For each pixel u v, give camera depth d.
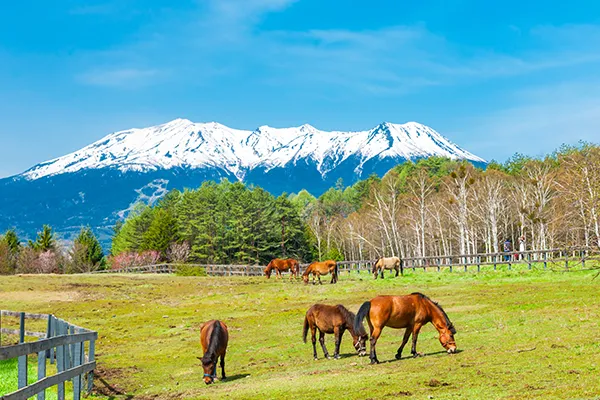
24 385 10.70
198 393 14.62
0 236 93.69
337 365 16.27
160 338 25.77
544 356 13.53
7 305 36.03
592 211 38.28
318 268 42.97
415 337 15.98
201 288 44.91
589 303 22.97
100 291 42.66
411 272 47.59
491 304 26.23
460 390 11.23
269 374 16.34
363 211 112.81
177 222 104.50
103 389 16.38
